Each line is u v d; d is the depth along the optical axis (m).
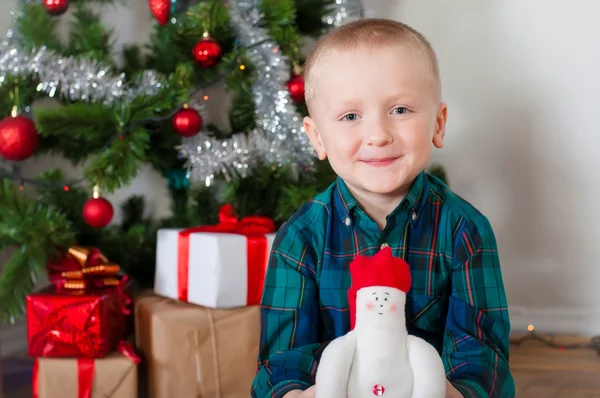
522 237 1.81
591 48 1.72
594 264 1.79
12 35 1.47
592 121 1.75
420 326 0.92
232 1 1.53
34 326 1.23
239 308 1.31
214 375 1.29
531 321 1.82
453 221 0.93
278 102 1.50
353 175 0.83
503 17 1.76
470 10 1.77
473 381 0.79
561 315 1.81
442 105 0.90
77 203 1.52
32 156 1.55
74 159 1.58
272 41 1.48
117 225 1.67
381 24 0.86
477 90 1.79
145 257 1.59
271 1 1.47
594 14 1.71
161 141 1.58
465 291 0.90
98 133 1.39
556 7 1.73
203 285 1.31
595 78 1.73
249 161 1.53
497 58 1.77
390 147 0.80
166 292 1.40
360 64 0.80
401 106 0.80
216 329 1.29
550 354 1.67
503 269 1.82
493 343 0.88
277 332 0.93
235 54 1.47
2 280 1.27
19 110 1.50
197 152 1.50
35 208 1.38
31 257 1.29
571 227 1.79
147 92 1.43
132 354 1.25
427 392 0.64
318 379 0.65
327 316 0.94
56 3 1.43
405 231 0.92
